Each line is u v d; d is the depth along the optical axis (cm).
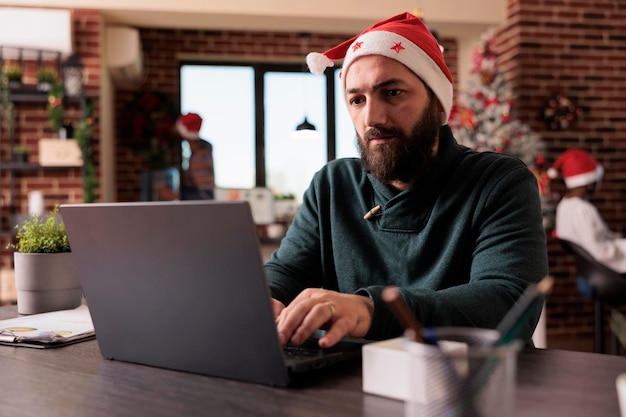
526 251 123
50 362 100
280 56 629
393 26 137
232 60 638
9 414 75
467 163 140
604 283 353
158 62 614
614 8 540
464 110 482
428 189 139
